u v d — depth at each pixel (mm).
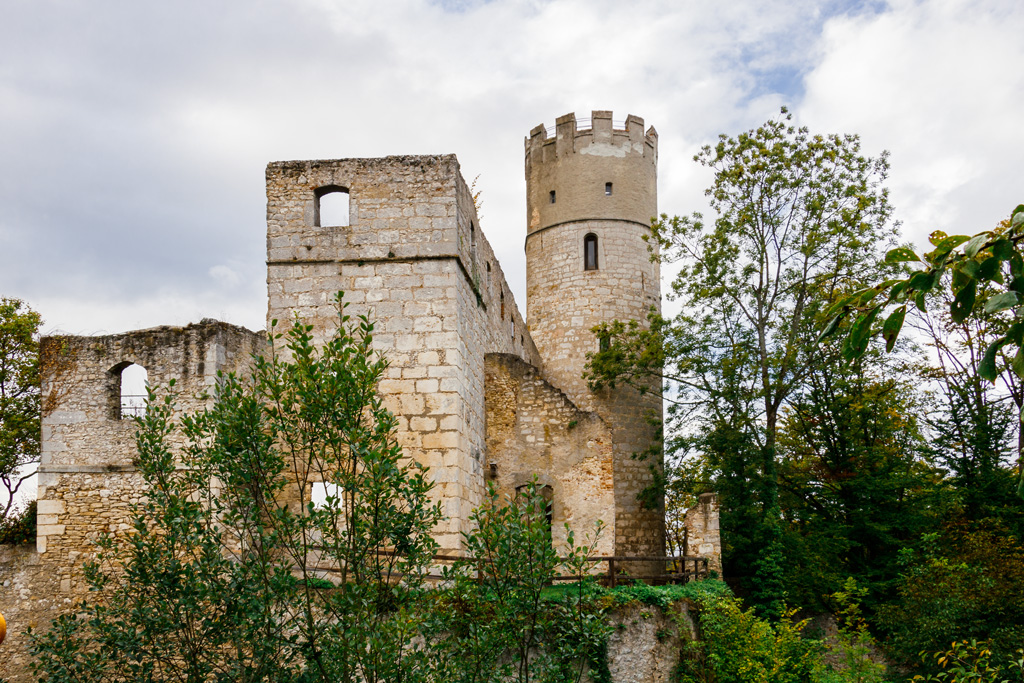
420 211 19344
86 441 18688
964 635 21328
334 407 11664
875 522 26625
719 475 26062
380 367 12188
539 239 31859
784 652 18047
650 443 28797
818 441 29422
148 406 12547
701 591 19406
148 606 11797
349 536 11375
